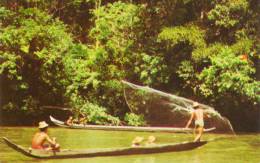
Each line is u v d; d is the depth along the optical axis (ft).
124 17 80.64
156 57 77.05
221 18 74.79
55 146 45.34
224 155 50.52
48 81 76.48
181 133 69.26
